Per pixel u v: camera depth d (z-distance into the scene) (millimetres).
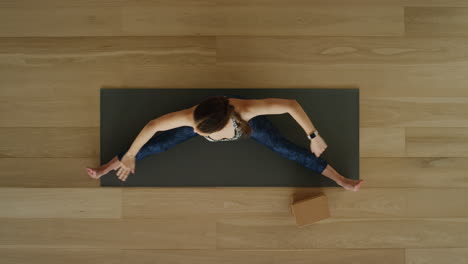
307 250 2230
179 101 2234
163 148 1972
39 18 2244
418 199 2240
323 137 2232
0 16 2242
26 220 2229
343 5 2246
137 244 2229
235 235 2230
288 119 2225
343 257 2229
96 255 2229
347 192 2232
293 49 2244
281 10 2244
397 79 2248
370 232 2234
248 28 2246
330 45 2246
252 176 2219
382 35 2246
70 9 2246
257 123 1842
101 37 2244
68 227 2229
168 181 2221
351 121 2232
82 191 2229
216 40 2244
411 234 2232
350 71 2242
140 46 2242
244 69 2244
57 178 2230
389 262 2230
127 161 1844
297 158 1979
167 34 2244
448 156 2240
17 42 2246
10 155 2236
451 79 2244
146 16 2244
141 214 2230
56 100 2246
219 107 1373
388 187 2236
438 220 2234
